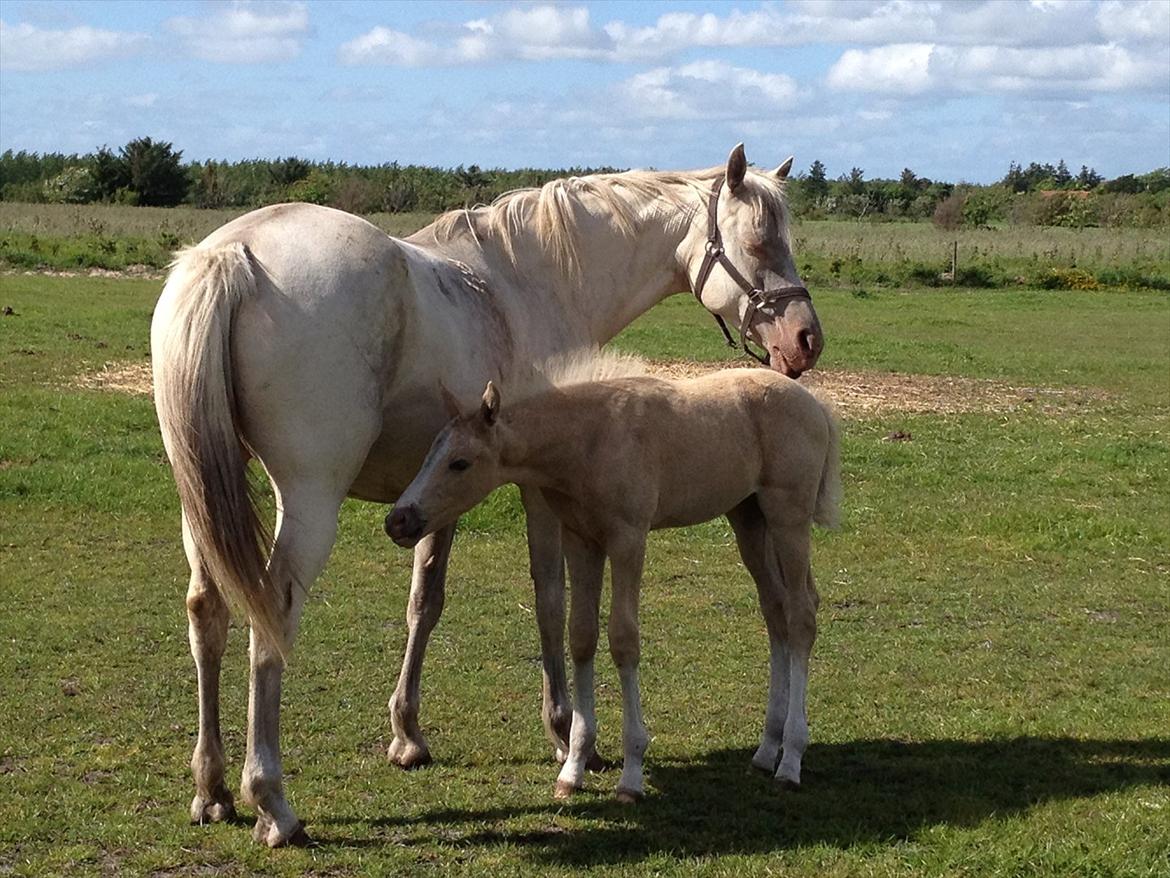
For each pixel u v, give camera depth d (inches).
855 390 649.0
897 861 177.8
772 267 242.2
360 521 392.8
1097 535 388.2
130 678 257.6
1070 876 172.6
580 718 206.1
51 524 372.2
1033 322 1018.1
